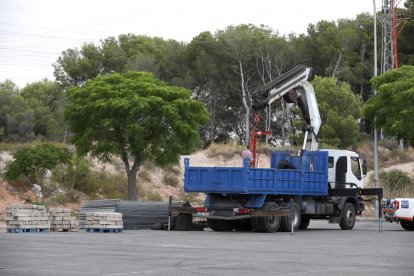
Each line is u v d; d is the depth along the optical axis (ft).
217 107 290.56
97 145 138.31
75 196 152.46
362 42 291.58
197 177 115.55
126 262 61.46
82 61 306.55
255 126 123.44
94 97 137.18
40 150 137.49
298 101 129.80
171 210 119.44
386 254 72.02
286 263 61.87
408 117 168.25
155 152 141.38
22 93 310.04
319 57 294.87
